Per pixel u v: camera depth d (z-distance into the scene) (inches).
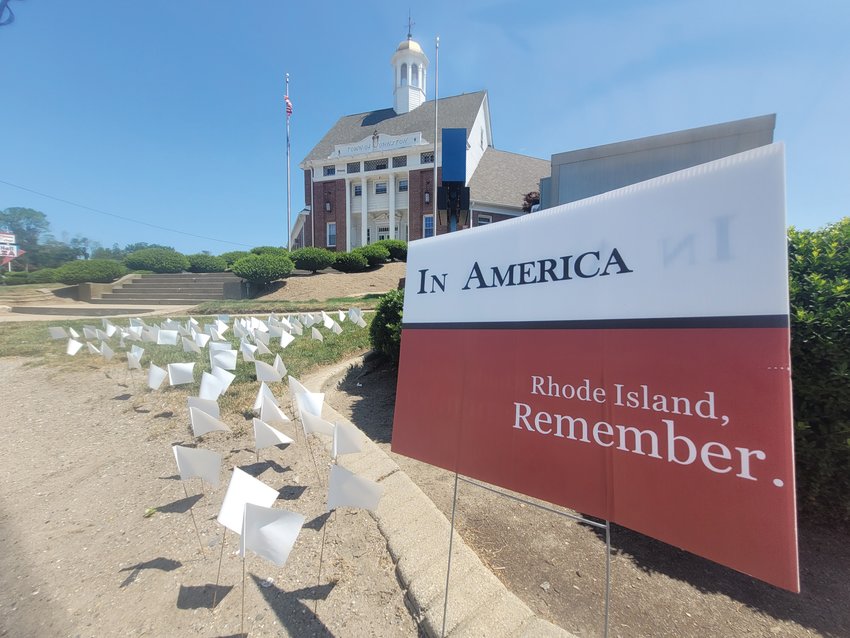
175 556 86.8
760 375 42.1
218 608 72.4
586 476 54.6
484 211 1013.2
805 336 89.4
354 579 77.9
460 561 79.3
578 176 231.0
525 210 884.6
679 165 202.8
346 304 539.2
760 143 184.7
